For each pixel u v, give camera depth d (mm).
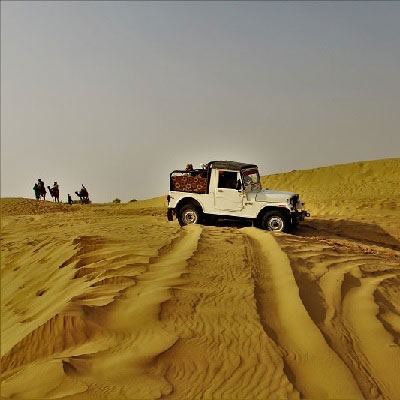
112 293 8672
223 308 7906
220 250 11750
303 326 7223
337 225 19297
